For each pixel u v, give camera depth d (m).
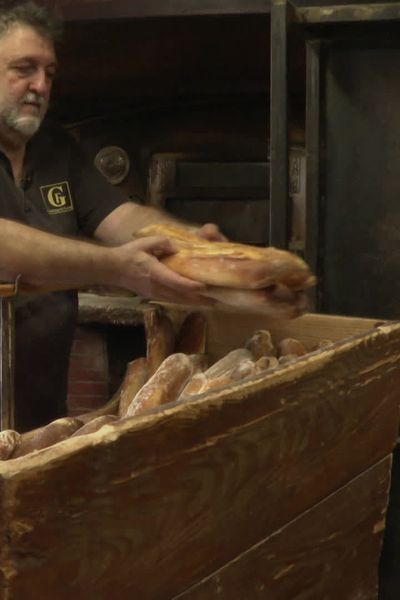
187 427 1.05
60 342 2.05
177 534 1.08
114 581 0.98
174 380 1.39
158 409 1.02
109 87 3.47
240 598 1.27
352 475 1.60
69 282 1.32
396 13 2.08
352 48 2.29
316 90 2.33
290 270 1.23
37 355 1.99
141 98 3.61
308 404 1.35
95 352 3.40
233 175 3.60
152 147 3.67
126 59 3.17
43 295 1.97
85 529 0.91
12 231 1.30
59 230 2.08
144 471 0.99
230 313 1.88
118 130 3.70
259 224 3.58
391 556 2.08
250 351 1.64
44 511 0.85
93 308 3.21
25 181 2.05
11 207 1.97
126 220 2.10
